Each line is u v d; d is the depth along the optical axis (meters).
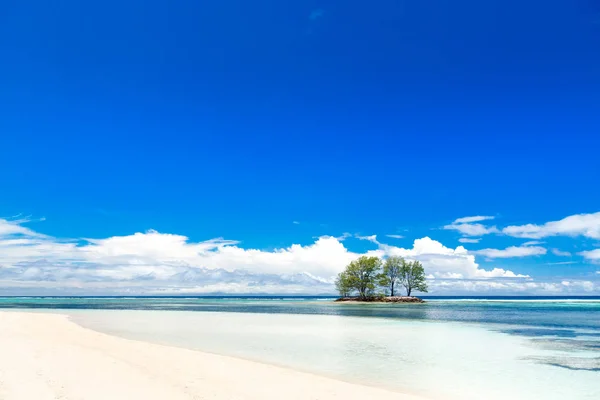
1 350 19.73
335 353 22.72
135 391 12.52
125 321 46.34
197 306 98.94
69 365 16.25
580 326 40.72
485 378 16.56
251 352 22.91
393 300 130.50
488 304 118.75
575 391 14.55
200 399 11.91
